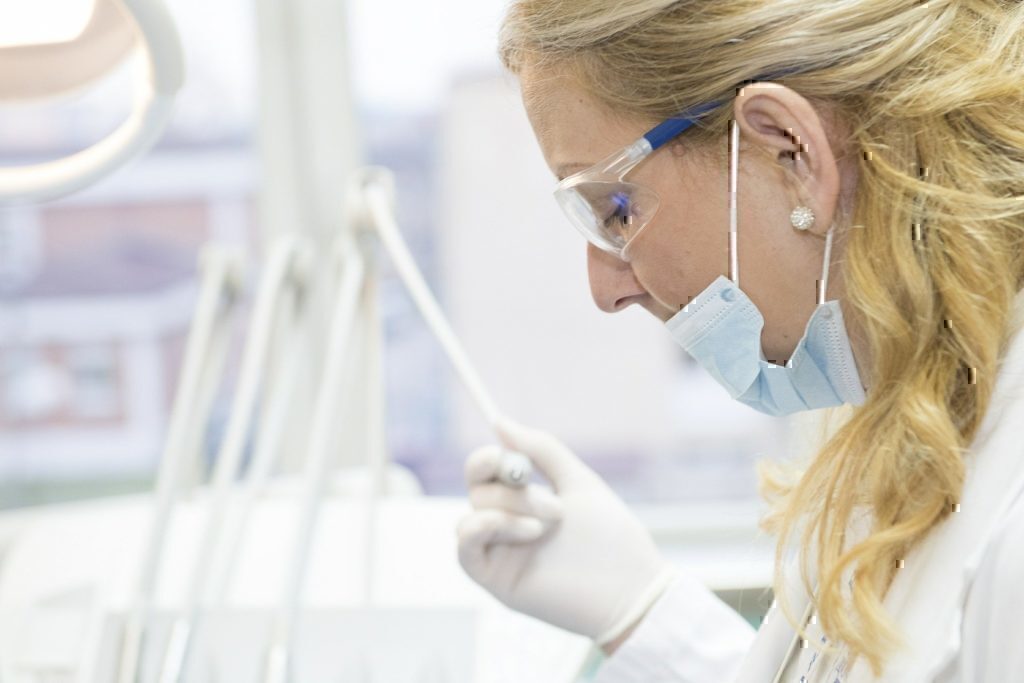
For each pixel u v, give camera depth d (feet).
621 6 2.50
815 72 2.41
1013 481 2.23
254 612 3.84
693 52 2.47
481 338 7.50
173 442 3.86
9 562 4.42
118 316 7.24
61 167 2.64
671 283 2.69
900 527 2.35
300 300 4.31
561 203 2.76
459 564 3.77
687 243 2.62
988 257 2.31
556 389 7.56
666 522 7.55
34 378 7.28
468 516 3.51
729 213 2.54
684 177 2.57
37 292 7.15
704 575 6.39
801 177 2.43
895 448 2.37
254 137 7.12
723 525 7.52
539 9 2.64
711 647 3.67
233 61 6.99
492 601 3.95
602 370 7.54
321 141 7.12
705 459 7.64
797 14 2.41
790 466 3.40
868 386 2.65
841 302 2.53
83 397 7.33
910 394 2.35
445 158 7.28
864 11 2.39
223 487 3.76
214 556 4.18
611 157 2.60
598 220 2.71
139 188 7.07
